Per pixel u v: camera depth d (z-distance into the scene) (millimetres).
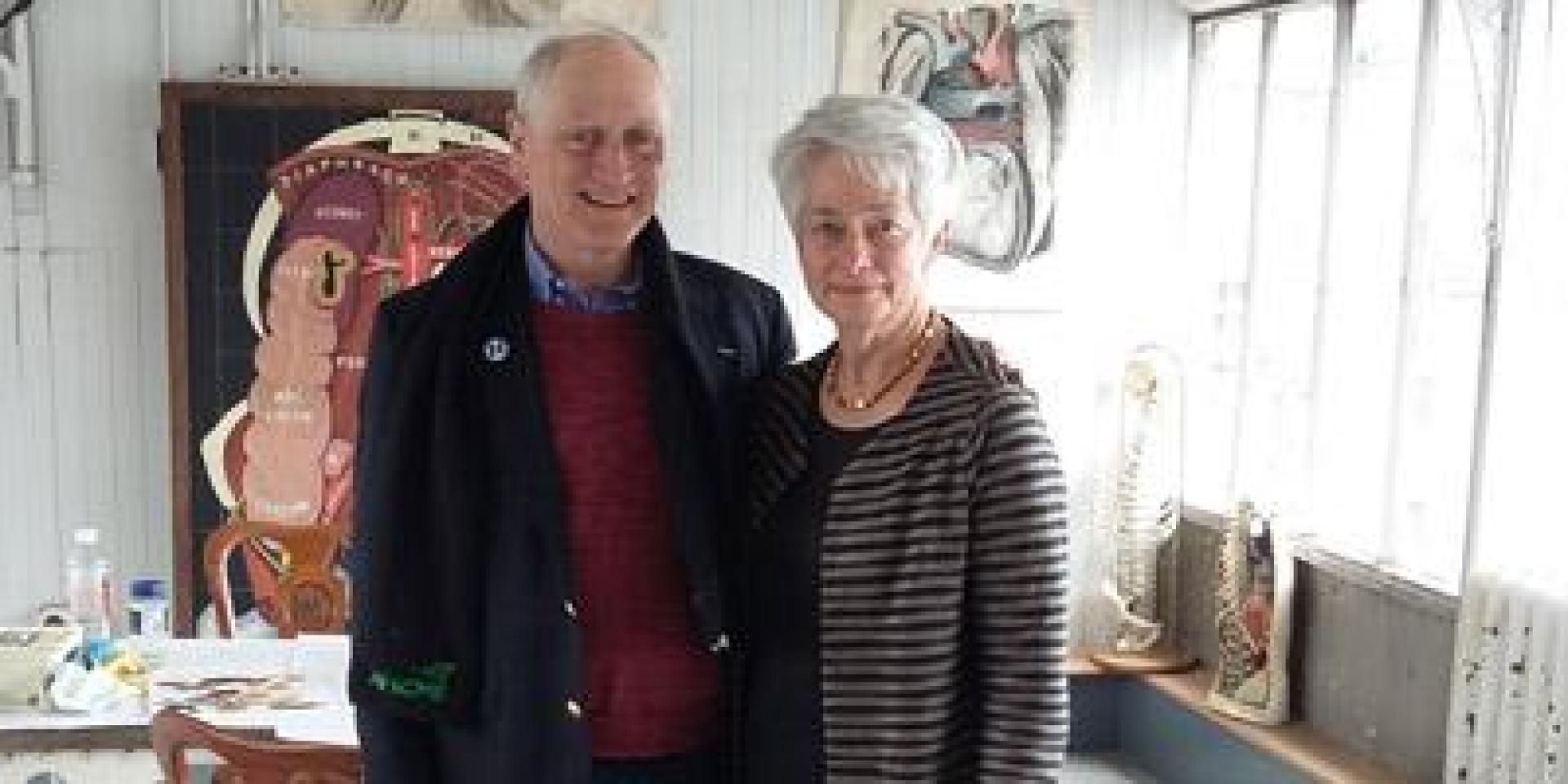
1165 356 3902
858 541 1410
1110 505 4055
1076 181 3973
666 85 1443
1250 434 3822
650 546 1462
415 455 1410
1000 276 3961
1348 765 3148
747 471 1544
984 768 1375
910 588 1381
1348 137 3441
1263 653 3441
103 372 3539
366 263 3545
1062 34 3914
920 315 1459
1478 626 2775
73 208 3473
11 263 3453
